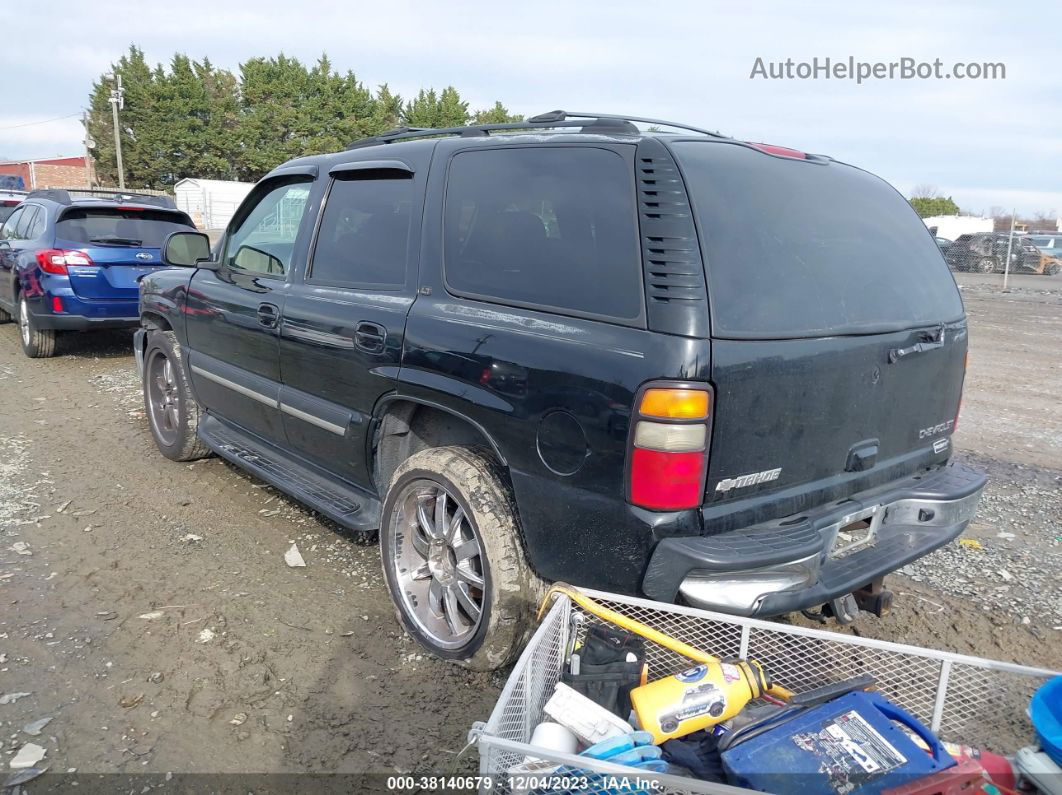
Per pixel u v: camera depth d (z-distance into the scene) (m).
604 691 2.41
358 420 3.42
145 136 58.34
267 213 4.41
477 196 3.09
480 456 3.00
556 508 2.58
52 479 5.14
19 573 3.82
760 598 2.39
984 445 6.52
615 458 2.39
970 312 15.95
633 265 2.47
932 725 2.42
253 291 4.20
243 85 60.38
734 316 2.39
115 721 2.74
